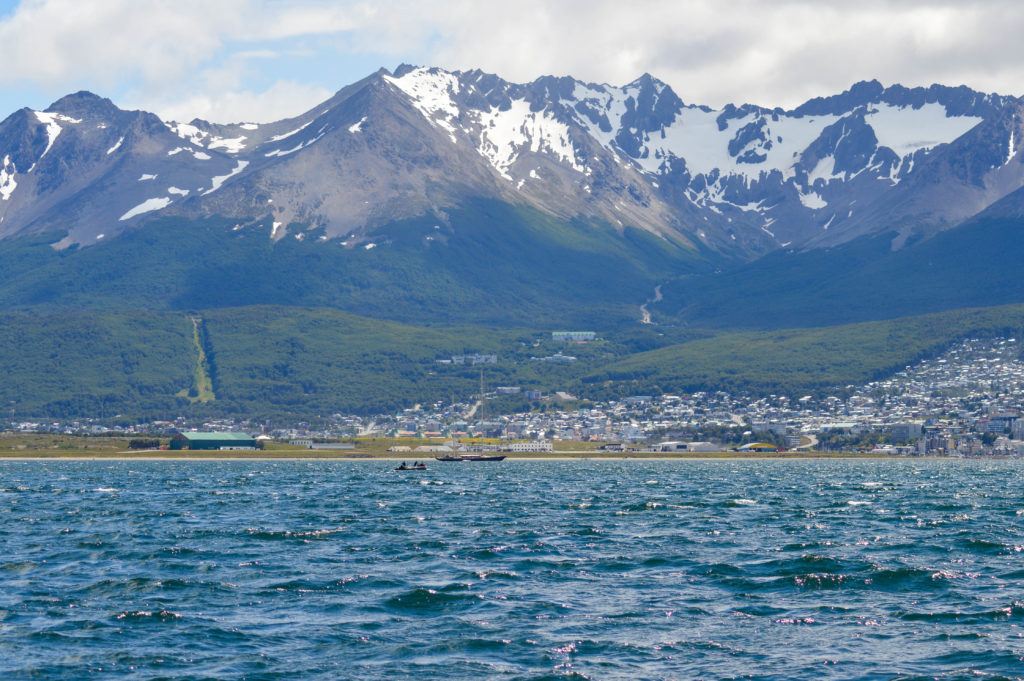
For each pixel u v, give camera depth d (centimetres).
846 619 8544
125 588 9862
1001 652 7469
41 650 7575
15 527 15350
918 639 7881
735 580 10231
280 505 19625
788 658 7381
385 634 8056
